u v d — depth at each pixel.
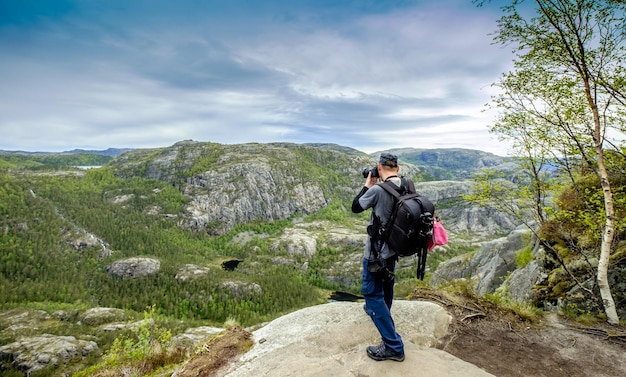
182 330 102.94
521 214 11.24
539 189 11.09
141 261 178.88
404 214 3.94
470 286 7.88
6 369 85.19
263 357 5.09
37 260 183.38
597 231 9.77
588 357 5.54
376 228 4.23
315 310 6.47
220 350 5.52
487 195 11.74
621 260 9.10
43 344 93.06
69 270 181.50
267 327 6.26
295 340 5.38
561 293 10.42
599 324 7.05
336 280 197.12
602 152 8.35
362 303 6.49
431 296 7.46
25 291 153.50
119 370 6.44
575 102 8.90
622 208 9.27
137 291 158.50
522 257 17.56
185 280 164.38
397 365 4.30
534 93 9.52
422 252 4.09
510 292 15.34
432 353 4.83
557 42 8.25
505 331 6.27
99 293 162.25
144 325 7.50
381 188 4.19
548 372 5.08
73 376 6.62
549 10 7.94
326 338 5.27
